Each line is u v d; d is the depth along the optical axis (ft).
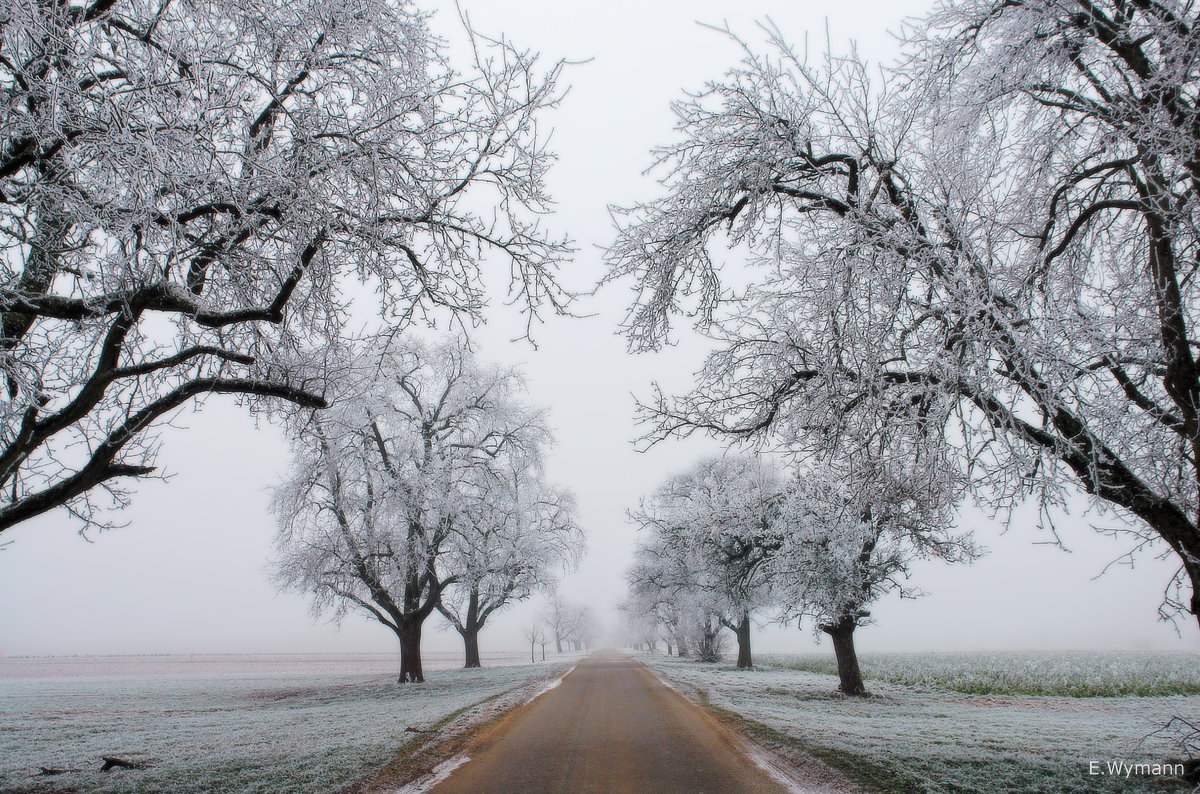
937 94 25.52
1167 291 22.85
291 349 26.76
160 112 17.10
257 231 22.44
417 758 29.63
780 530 62.64
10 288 18.01
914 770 26.02
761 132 26.23
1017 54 22.90
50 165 18.17
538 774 26.66
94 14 19.47
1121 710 55.98
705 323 30.94
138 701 72.02
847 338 23.63
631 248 28.96
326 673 157.17
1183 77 19.16
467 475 90.68
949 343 22.17
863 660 148.25
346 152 21.56
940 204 24.27
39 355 21.63
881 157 25.20
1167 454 25.67
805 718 43.65
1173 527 21.72
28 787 25.57
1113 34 20.92
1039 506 22.66
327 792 23.88
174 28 18.49
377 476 81.30
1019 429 20.81
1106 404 24.84
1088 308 25.61
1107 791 22.68
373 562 81.20
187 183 17.92
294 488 79.36
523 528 98.22
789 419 30.19
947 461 23.86
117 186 17.46
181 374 27.84
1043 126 26.71
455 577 88.94
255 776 26.48
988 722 44.80
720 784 24.86
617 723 41.39
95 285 19.26
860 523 53.21
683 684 73.10
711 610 121.08
